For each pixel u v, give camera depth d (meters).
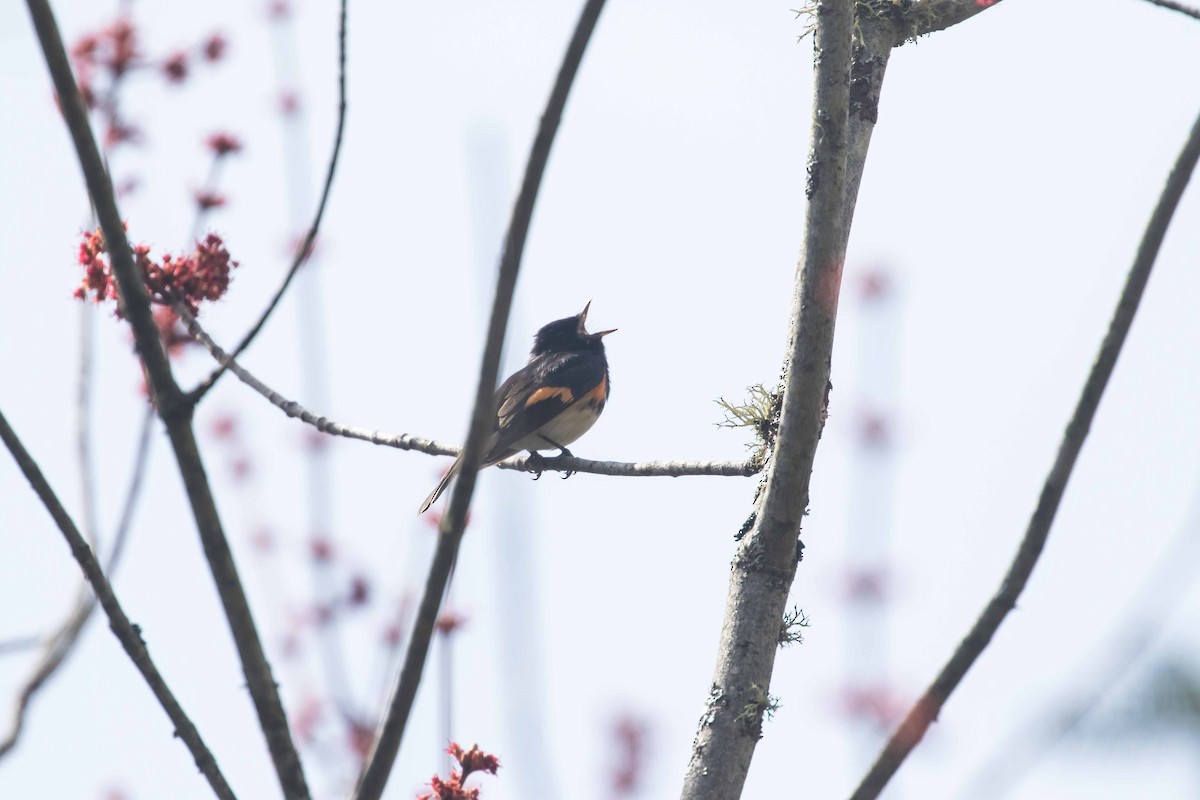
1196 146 5.31
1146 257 5.27
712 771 8.88
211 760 6.41
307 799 6.10
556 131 5.54
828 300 9.03
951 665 5.21
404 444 11.44
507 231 5.61
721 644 9.27
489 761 8.72
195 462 6.28
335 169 7.12
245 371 11.37
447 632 8.84
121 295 6.27
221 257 10.71
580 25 5.44
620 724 6.27
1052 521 5.22
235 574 6.27
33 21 6.04
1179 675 3.32
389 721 5.92
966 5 11.37
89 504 10.95
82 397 11.10
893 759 5.21
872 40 11.09
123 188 11.80
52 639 11.02
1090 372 5.25
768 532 9.34
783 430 9.21
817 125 9.07
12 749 10.34
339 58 7.23
